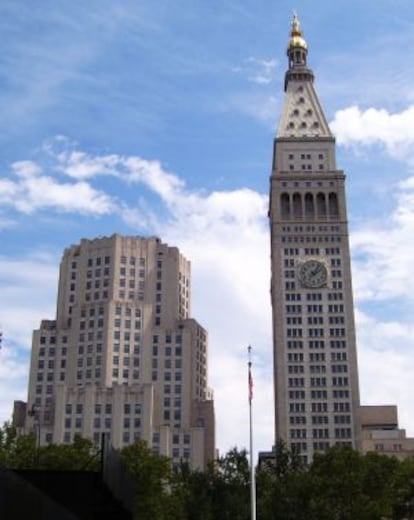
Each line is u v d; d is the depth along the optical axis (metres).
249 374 84.19
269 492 141.50
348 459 140.75
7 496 37.91
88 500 64.06
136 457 127.50
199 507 139.75
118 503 68.25
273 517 135.12
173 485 145.00
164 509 126.31
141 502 121.25
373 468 142.00
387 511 134.12
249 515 137.50
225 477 150.62
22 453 116.31
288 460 161.25
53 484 64.31
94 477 64.56
